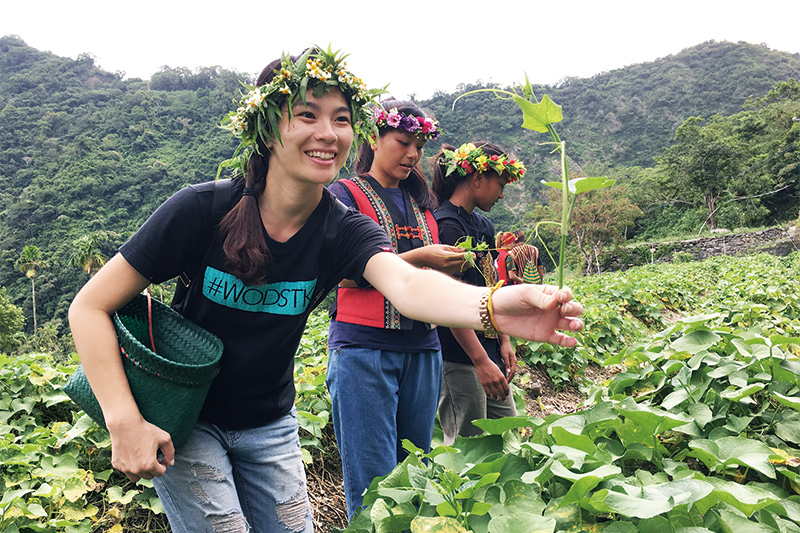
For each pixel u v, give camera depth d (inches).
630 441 80.4
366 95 67.4
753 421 93.2
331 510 136.8
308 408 153.7
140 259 61.6
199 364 66.3
